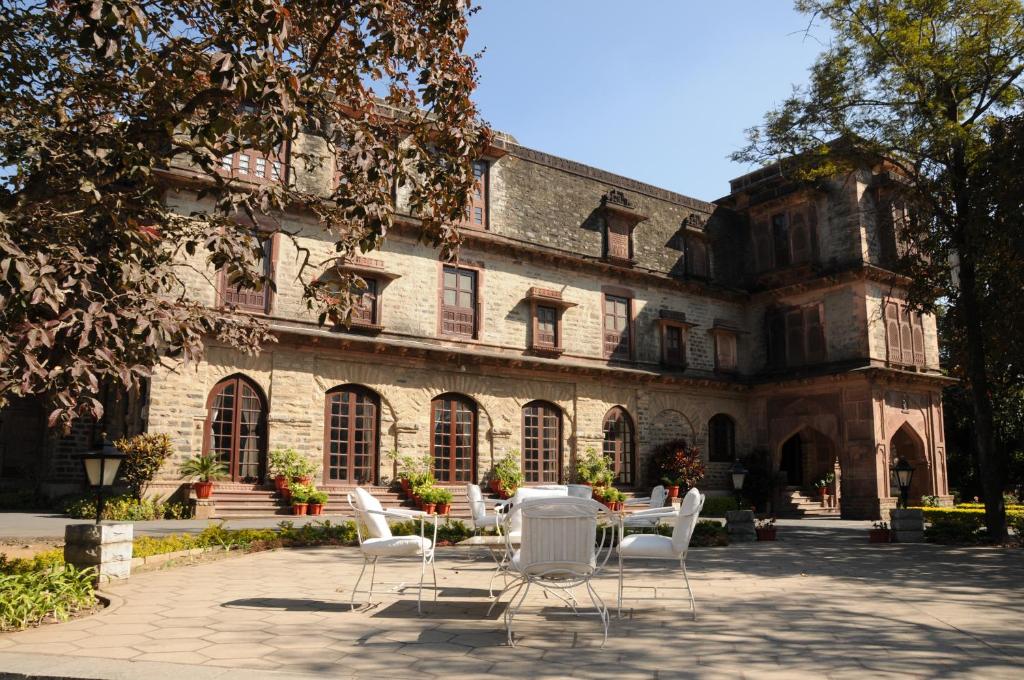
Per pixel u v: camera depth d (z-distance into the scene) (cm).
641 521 978
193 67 760
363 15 812
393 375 1972
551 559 570
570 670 464
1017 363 1473
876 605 706
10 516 1528
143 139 819
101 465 825
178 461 1642
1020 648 532
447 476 2044
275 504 1708
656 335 2538
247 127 727
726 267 2761
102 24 599
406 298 2016
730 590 793
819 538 1531
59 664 450
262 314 1797
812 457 2834
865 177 2462
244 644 525
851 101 1639
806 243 2586
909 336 2492
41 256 582
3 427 1933
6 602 575
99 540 789
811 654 509
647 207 2612
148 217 859
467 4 862
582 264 2366
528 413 2227
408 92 970
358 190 894
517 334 2217
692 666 476
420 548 668
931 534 1455
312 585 802
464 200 934
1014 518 1762
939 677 454
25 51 840
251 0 658
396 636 555
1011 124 1389
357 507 716
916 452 2456
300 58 920
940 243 1628
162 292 886
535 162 2370
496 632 572
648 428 2455
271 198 862
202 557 1038
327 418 1873
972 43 1473
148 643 525
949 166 1559
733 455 2659
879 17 1570
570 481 2262
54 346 629
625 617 638
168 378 1650
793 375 2577
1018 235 1339
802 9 1647
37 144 795
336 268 963
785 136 1695
